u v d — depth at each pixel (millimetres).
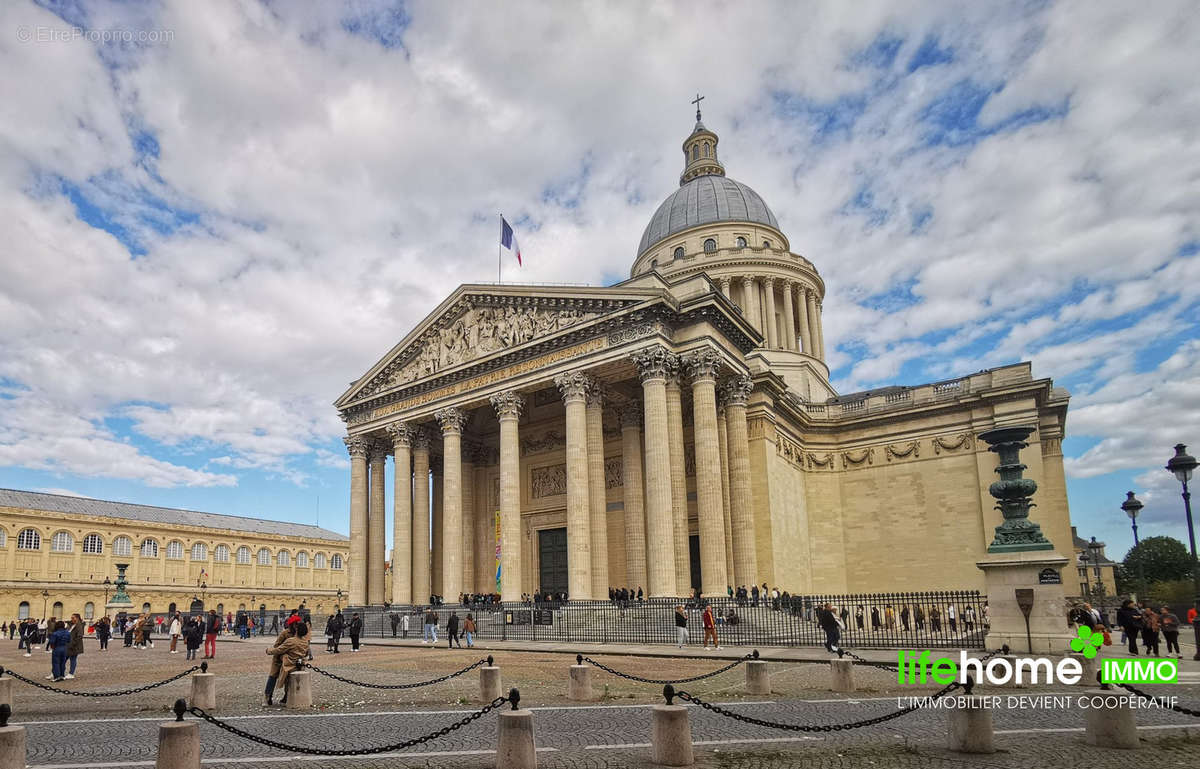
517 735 15039
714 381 60125
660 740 15805
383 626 64812
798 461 81562
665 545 55812
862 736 18531
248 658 47094
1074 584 71812
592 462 63625
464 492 83062
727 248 106062
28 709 25422
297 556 162750
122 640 76875
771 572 66812
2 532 121125
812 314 108000
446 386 72688
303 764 16531
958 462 77625
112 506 144250
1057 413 76875
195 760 14828
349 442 80500
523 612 57625
